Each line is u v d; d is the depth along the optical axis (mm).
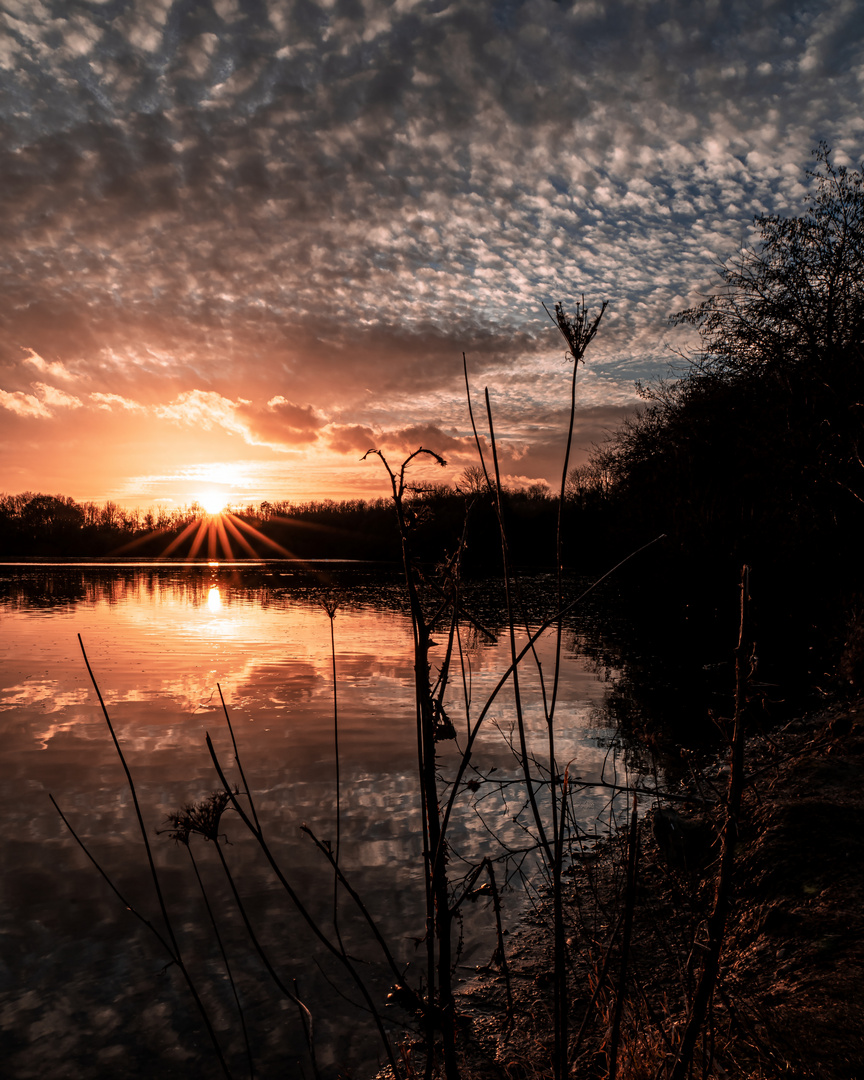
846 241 13305
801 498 13836
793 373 13680
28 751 7582
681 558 19703
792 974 2889
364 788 6375
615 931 1783
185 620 21672
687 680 11836
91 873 4781
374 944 3953
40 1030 3260
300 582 43281
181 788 6410
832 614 13172
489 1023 3285
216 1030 3242
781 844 4016
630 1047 2242
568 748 7438
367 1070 2984
